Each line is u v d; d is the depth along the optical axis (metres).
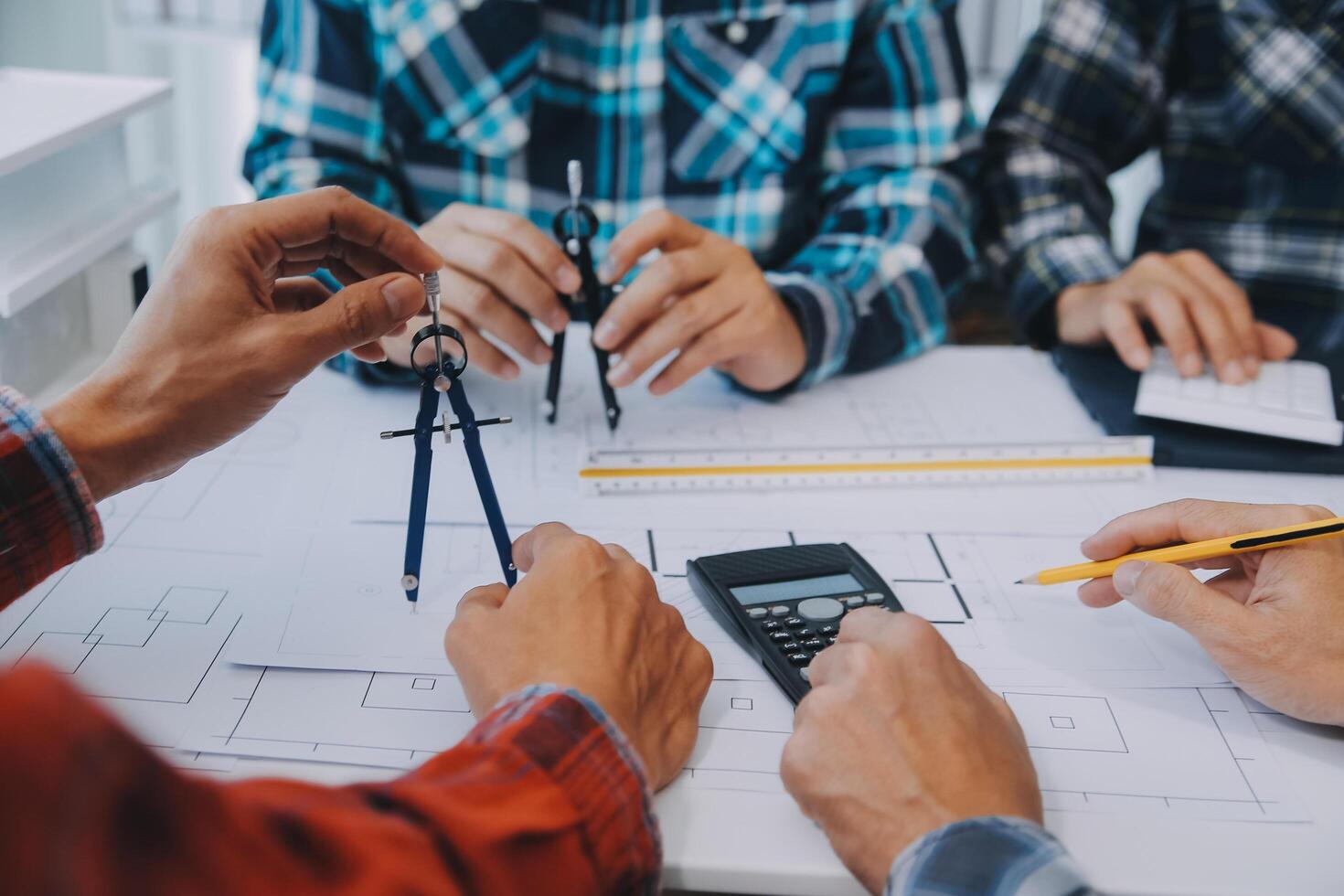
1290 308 1.50
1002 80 2.31
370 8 1.29
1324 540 0.72
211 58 2.21
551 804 0.49
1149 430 1.04
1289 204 1.51
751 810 0.61
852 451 0.98
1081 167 1.55
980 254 1.55
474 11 1.30
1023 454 0.99
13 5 1.96
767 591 0.78
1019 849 0.53
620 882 0.51
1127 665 0.74
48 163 0.99
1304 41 1.47
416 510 0.75
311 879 0.35
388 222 0.80
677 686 0.66
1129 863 0.58
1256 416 1.01
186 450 0.72
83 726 0.27
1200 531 0.76
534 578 0.66
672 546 0.86
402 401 1.06
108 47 2.17
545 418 1.04
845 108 1.41
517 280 0.98
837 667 0.63
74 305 1.08
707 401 1.10
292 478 0.92
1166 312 1.14
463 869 0.42
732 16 1.38
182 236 0.72
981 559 0.85
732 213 1.41
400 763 0.63
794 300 1.11
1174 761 0.66
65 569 0.79
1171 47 1.57
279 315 0.72
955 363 1.21
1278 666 0.67
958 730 0.59
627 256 1.00
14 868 0.26
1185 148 1.59
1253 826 0.61
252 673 0.70
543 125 1.39
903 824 0.56
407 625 0.75
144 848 0.29
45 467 0.65
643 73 1.40
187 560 0.81
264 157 1.29
